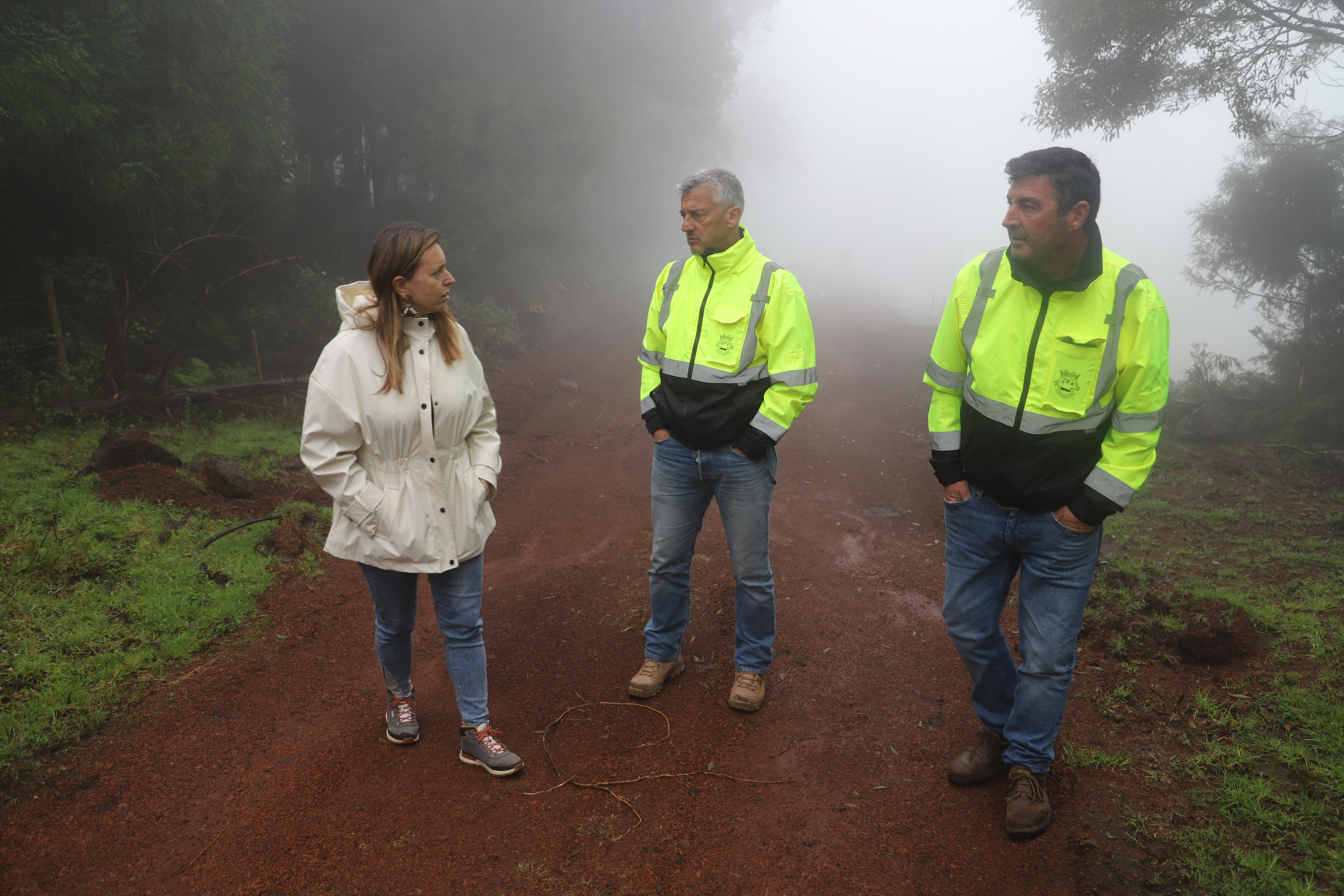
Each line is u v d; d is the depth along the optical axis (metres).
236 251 10.03
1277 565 4.62
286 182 11.91
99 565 3.94
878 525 5.82
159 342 8.94
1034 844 2.35
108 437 5.48
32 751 2.65
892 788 2.66
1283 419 9.07
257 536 4.69
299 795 2.57
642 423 9.71
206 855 2.29
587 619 4.04
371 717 3.07
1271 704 2.97
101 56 6.91
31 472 5.25
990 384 2.32
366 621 3.93
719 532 5.37
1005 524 2.38
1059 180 2.07
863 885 2.23
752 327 2.85
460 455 2.58
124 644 3.38
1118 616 3.71
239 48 8.46
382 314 2.41
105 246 8.21
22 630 3.27
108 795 2.51
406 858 2.31
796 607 4.17
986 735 2.67
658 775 2.72
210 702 3.10
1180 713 2.97
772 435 2.80
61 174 7.20
